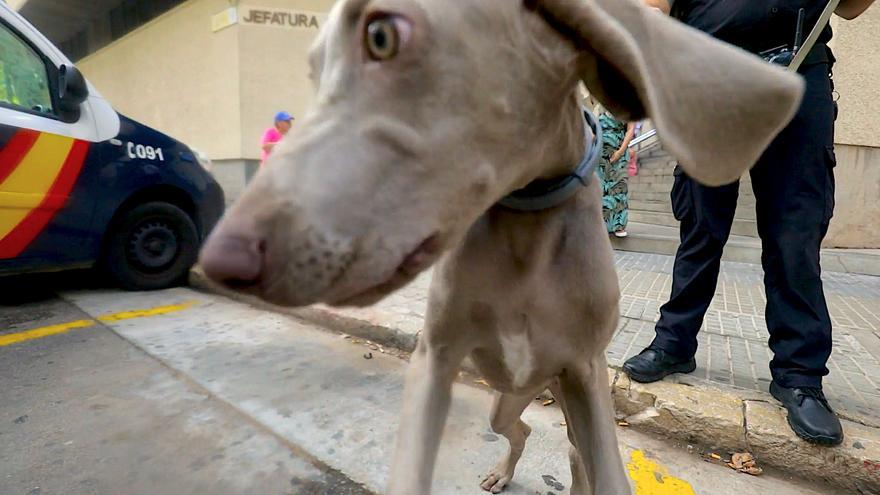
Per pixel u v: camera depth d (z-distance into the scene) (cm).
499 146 96
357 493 190
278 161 84
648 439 223
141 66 1033
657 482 195
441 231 93
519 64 93
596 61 102
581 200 122
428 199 89
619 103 108
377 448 216
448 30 85
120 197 401
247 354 310
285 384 272
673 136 89
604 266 122
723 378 247
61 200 364
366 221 85
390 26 84
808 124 203
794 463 199
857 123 585
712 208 229
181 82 941
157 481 195
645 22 93
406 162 87
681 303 244
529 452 218
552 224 119
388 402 254
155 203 436
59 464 203
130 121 414
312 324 364
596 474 128
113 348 316
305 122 89
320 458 209
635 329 312
